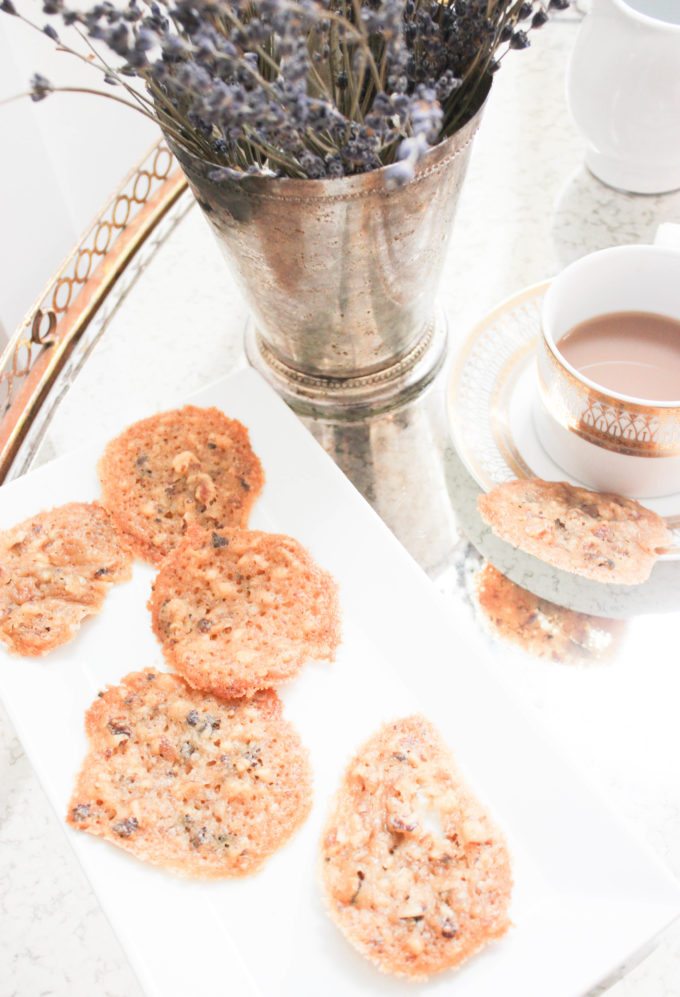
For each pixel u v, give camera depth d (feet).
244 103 1.18
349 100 1.36
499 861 1.33
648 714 1.47
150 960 1.30
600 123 1.70
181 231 1.93
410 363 1.72
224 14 1.20
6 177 2.48
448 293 1.81
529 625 1.53
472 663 1.43
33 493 1.59
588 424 1.47
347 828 1.36
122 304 1.86
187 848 1.36
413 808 1.37
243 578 1.52
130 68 1.28
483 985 1.27
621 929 1.27
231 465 1.59
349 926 1.31
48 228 2.68
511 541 1.51
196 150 1.39
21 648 1.48
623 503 1.53
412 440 1.69
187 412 1.62
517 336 1.65
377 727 1.43
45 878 1.49
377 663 1.45
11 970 1.44
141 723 1.45
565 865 1.32
